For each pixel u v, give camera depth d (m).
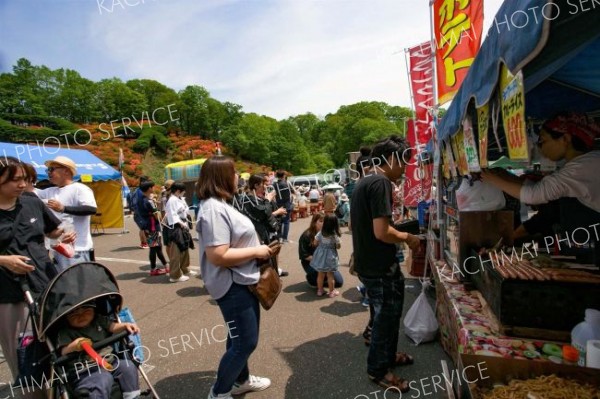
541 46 0.98
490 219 2.69
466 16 4.00
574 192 1.98
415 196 7.23
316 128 80.44
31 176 3.01
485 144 1.82
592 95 2.86
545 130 2.15
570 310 1.79
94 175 10.87
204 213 2.14
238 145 59.22
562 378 1.48
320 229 5.22
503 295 1.90
